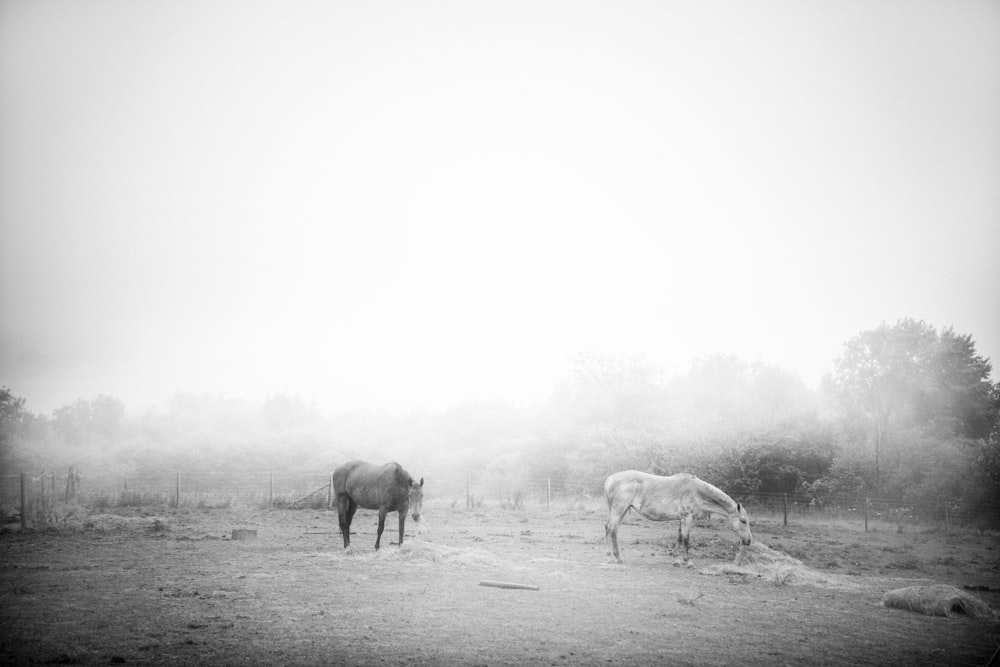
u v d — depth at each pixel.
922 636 11.59
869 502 33.56
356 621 11.01
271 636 10.12
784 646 10.55
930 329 55.53
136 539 20.98
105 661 8.93
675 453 39.31
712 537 24.52
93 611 11.48
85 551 18.34
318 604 12.10
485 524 27.83
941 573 19.06
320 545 19.83
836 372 57.50
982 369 54.59
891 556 21.92
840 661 9.91
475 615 11.62
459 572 15.47
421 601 12.50
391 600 12.52
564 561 18.02
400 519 18.41
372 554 17.67
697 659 9.68
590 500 38.06
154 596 12.62
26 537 21.30
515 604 12.55
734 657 9.86
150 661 8.95
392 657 9.27
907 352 54.50
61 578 14.36
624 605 12.88
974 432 53.06
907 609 13.70
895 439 39.50
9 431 61.50
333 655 9.30
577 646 10.05
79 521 24.70
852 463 35.34
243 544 19.95
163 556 17.45
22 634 10.08
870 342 56.09
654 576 16.27
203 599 12.39
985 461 32.31
